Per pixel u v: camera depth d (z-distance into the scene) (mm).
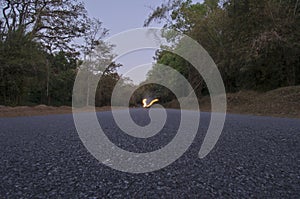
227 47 13477
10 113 9781
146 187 1539
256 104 10742
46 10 18156
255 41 10930
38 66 15000
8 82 13445
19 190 1473
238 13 12297
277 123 5457
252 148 2762
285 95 10461
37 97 18891
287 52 11195
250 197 1381
